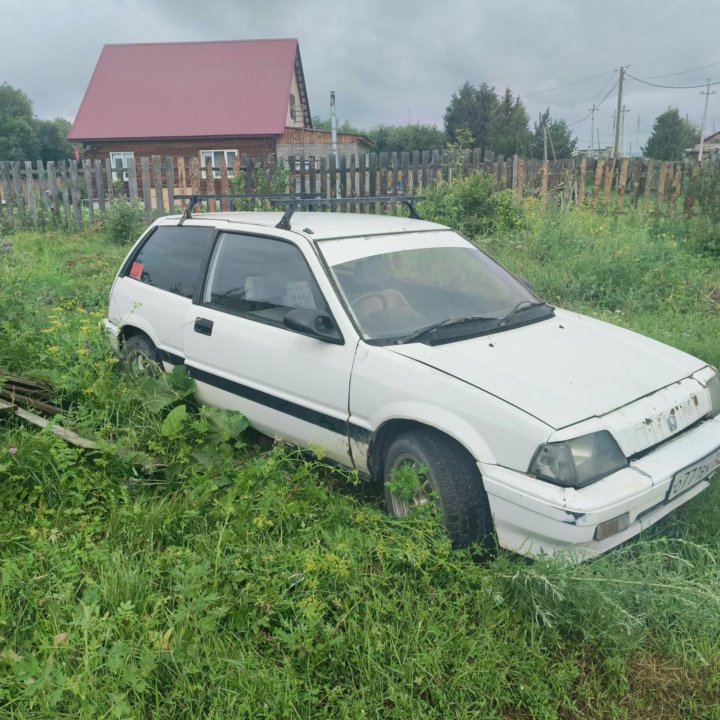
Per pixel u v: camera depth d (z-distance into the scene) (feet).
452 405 11.24
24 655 8.86
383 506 13.37
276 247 14.74
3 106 271.90
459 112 258.16
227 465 13.33
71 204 56.18
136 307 17.43
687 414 11.87
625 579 10.25
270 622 9.96
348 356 12.73
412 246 15.07
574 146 257.55
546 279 28.60
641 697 9.20
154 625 9.33
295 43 118.42
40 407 15.12
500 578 10.35
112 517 11.73
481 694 8.82
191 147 107.86
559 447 10.22
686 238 37.40
